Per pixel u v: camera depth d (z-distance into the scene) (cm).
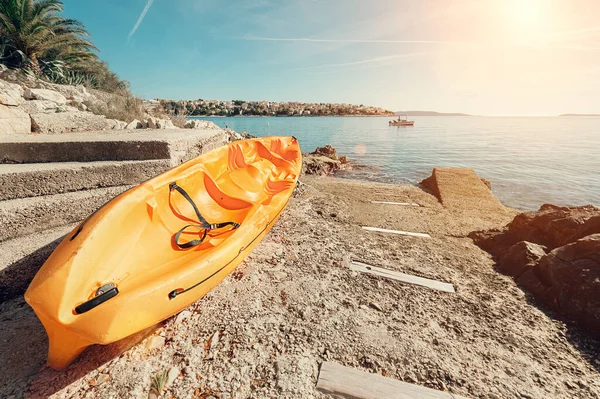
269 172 456
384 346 196
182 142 433
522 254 312
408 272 304
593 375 178
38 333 188
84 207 295
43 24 1359
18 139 380
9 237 249
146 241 214
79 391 151
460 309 244
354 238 394
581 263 247
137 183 356
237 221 287
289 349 188
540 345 204
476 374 176
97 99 1162
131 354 176
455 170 884
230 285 255
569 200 903
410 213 554
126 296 145
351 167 1360
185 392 154
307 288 260
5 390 149
